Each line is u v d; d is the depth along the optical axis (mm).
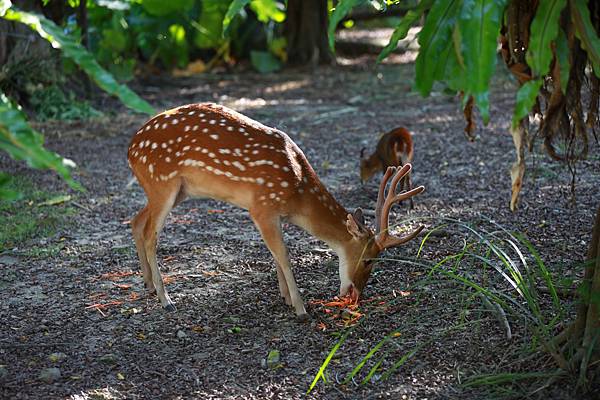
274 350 5406
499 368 4941
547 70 3658
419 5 3924
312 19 21016
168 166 5926
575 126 4918
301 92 17250
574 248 6977
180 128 5918
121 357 5410
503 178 9562
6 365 5277
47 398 4832
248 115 14445
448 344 5324
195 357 5395
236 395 4852
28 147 3297
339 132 12922
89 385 5008
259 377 5074
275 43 21234
